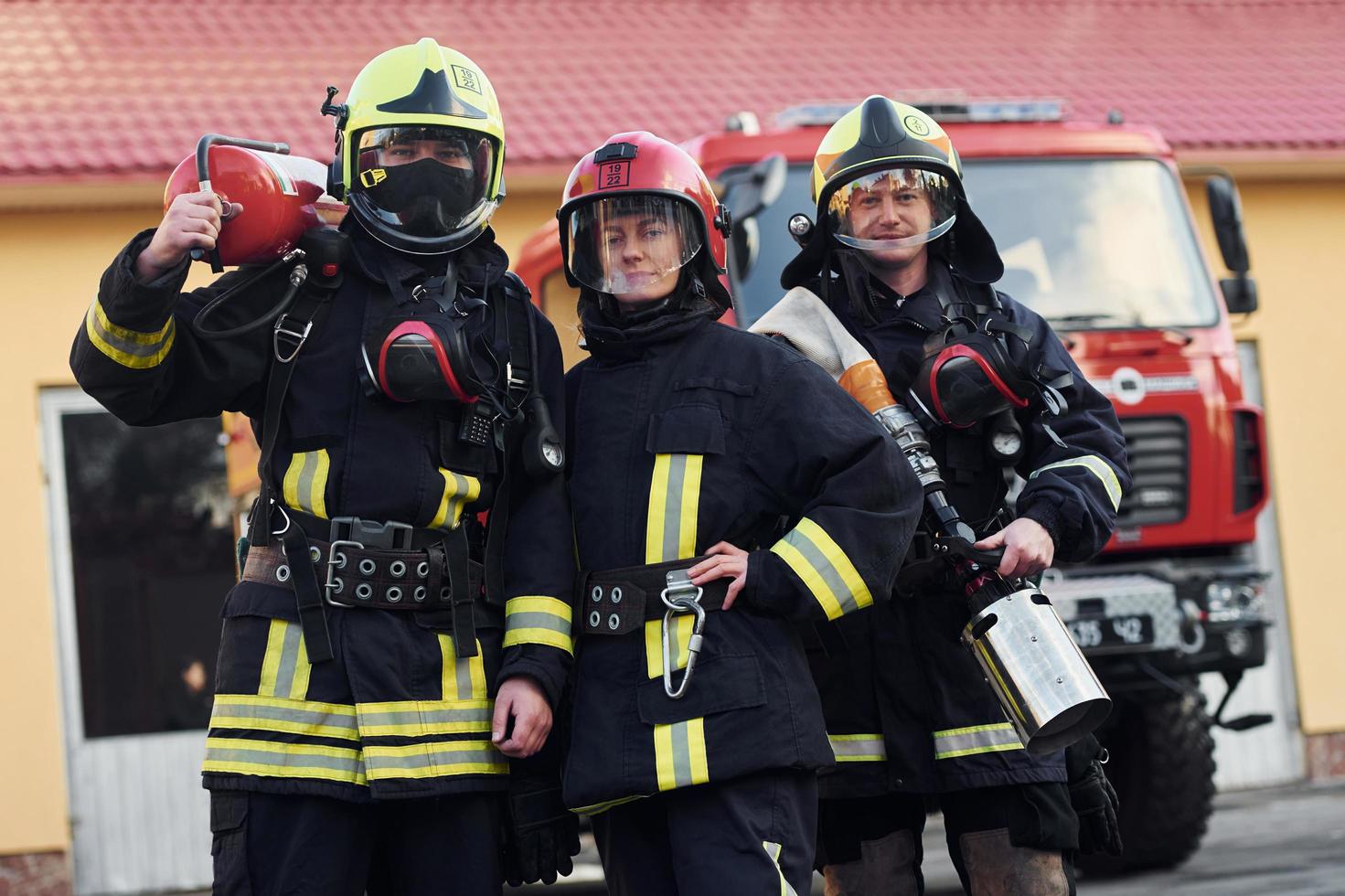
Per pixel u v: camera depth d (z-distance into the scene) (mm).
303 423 3711
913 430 4055
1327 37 16594
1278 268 13758
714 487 3721
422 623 3691
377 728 3582
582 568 3791
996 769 4031
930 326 4254
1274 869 8398
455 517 3758
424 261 3834
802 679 3713
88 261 12023
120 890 11789
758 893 3484
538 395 3834
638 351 3885
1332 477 13633
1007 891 4078
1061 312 8250
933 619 4102
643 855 3770
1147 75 15375
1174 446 8195
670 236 3861
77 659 11836
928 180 4242
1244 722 8367
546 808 3848
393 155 3764
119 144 12180
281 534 3691
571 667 3805
